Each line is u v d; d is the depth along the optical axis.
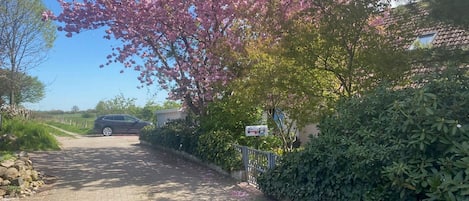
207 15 12.48
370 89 7.53
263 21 9.58
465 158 3.82
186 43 13.73
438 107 4.56
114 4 12.59
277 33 8.69
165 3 12.32
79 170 11.79
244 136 11.65
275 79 8.79
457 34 9.52
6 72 20.28
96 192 8.67
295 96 9.31
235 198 7.84
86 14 12.81
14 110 20.72
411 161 4.36
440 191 3.81
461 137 4.18
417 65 7.84
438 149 4.32
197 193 8.41
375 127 5.29
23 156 10.67
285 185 6.80
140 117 39.12
